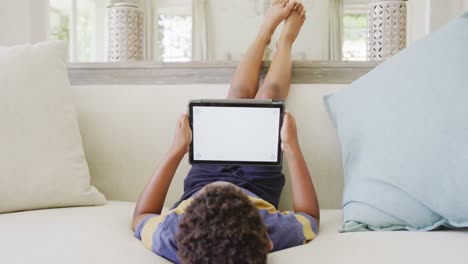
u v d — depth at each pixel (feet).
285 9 4.68
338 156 4.41
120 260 2.41
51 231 2.79
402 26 5.12
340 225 3.50
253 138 3.55
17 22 5.84
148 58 15.57
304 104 4.51
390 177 3.22
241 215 2.16
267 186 3.95
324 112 4.48
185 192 3.97
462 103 3.08
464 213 2.89
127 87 4.74
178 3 15.78
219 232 2.10
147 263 2.45
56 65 4.01
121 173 4.62
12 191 3.46
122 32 5.58
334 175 4.41
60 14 13.46
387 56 5.12
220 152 3.55
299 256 2.48
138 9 5.70
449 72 3.23
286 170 4.47
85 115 4.70
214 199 2.21
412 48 3.67
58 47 4.09
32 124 3.67
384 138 3.41
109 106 4.70
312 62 4.62
